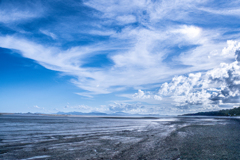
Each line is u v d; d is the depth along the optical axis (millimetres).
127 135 17906
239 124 34688
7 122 35219
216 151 10375
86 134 18328
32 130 21219
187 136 17234
